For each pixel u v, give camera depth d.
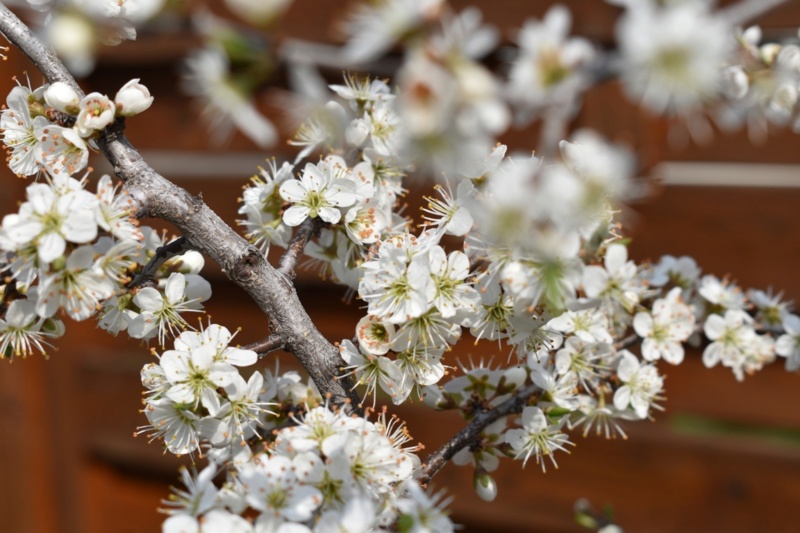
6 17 0.50
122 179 0.49
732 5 0.59
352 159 0.53
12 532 0.91
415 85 0.42
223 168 0.84
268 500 0.47
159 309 0.50
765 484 0.69
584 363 0.53
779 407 0.69
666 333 0.54
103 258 0.47
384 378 0.50
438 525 0.47
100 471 0.91
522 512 0.76
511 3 0.68
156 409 0.50
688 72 0.42
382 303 0.49
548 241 0.45
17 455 0.91
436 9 0.43
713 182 0.70
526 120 0.44
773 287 0.69
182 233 0.50
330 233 0.52
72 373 0.91
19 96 0.50
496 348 0.72
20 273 0.47
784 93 0.50
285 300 0.50
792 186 0.69
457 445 0.51
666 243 0.72
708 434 0.72
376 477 0.48
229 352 0.50
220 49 0.45
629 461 0.73
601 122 0.67
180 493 0.48
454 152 0.42
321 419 0.48
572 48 0.43
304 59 0.45
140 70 0.86
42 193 0.47
